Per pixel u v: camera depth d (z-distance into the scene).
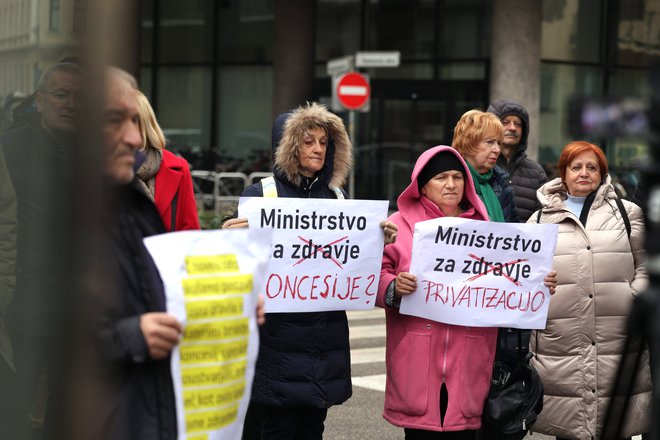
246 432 5.45
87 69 2.61
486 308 5.23
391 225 5.30
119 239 3.17
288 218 5.21
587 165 5.86
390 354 5.32
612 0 23.39
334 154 5.47
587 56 23.33
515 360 5.44
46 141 2.90
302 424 5.41
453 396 5.16
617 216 5.82
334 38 24.19
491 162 5.95
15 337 3.29
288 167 5.36
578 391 5.70
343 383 5.32
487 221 5.24
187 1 25.83
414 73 23.58
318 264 5.22
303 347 5.19
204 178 21.73
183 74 25.95
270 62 25.25
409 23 23.56
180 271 3.24
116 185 3.06
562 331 5.71
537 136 21.19
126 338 3.11
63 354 2.74
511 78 20.95
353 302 5.28
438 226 5.18
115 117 2.87
